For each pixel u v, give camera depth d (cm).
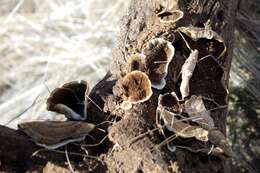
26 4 107
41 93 94
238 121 83
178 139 58
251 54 83
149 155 56
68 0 102
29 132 57
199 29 63
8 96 100
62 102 60
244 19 82
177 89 61
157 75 60
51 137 57
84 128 57
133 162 56
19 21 102
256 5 84
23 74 100
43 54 98
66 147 57
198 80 62
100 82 63
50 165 57
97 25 95
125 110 58
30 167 57
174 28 63
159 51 61
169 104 60
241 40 83
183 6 64
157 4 64
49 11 103
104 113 60
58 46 96
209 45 63
